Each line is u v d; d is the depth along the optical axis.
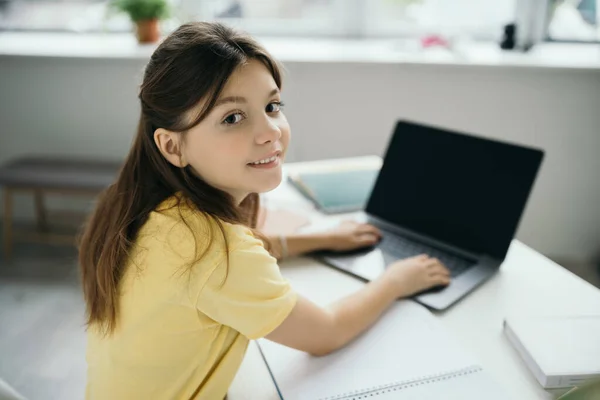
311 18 2.46
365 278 0.93
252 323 0.65
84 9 2.53
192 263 0.64
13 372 1.62
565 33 2.27
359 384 0.67
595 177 2.18
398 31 2.44
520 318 0.78
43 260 2.25
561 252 2.31
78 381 1.59
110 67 2.22
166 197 0.72
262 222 1.08
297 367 0.71
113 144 2.36
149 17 2.26
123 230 0.71
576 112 2.09
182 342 0.67
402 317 0.81
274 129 0.68
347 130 2.23
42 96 2.30
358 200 1.25
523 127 2.14
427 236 1.07
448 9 2.38
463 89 2.12
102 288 0.71
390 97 2.16
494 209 0.99
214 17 2.42
